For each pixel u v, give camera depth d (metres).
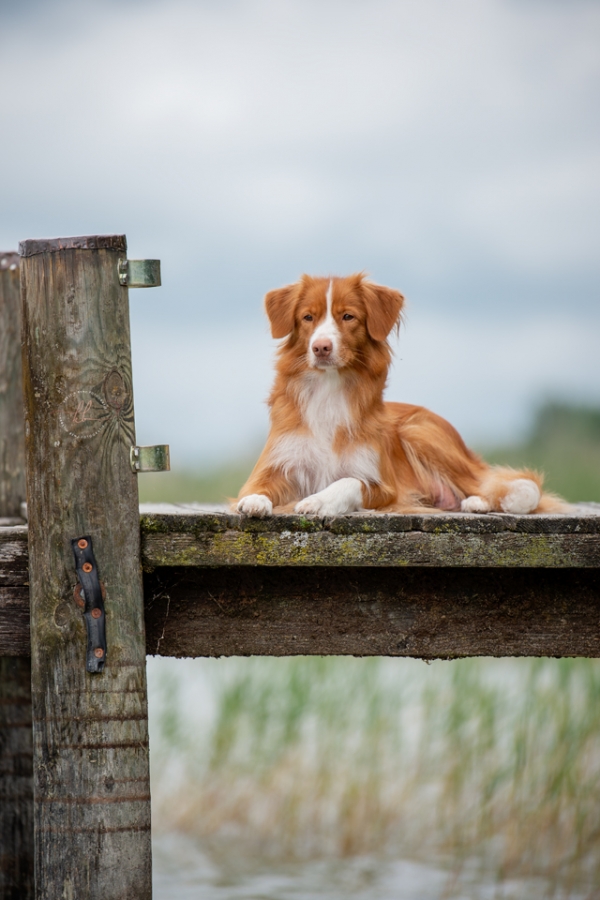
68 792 5.57
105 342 5.59
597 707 11.24
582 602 6.09
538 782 11.09
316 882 10.26
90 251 5.57
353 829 11.51
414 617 6.07
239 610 6.04
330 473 7.95
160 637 6.04
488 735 11.68
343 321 7.93
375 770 11.85
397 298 8.14
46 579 5.62
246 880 10.30
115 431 5.61
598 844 10.59
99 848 5.54
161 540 5.74
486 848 11.16
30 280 5.61
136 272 5.59
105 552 5.61
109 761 5.57
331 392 8.00
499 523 5.79
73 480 5.59
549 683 11.73
